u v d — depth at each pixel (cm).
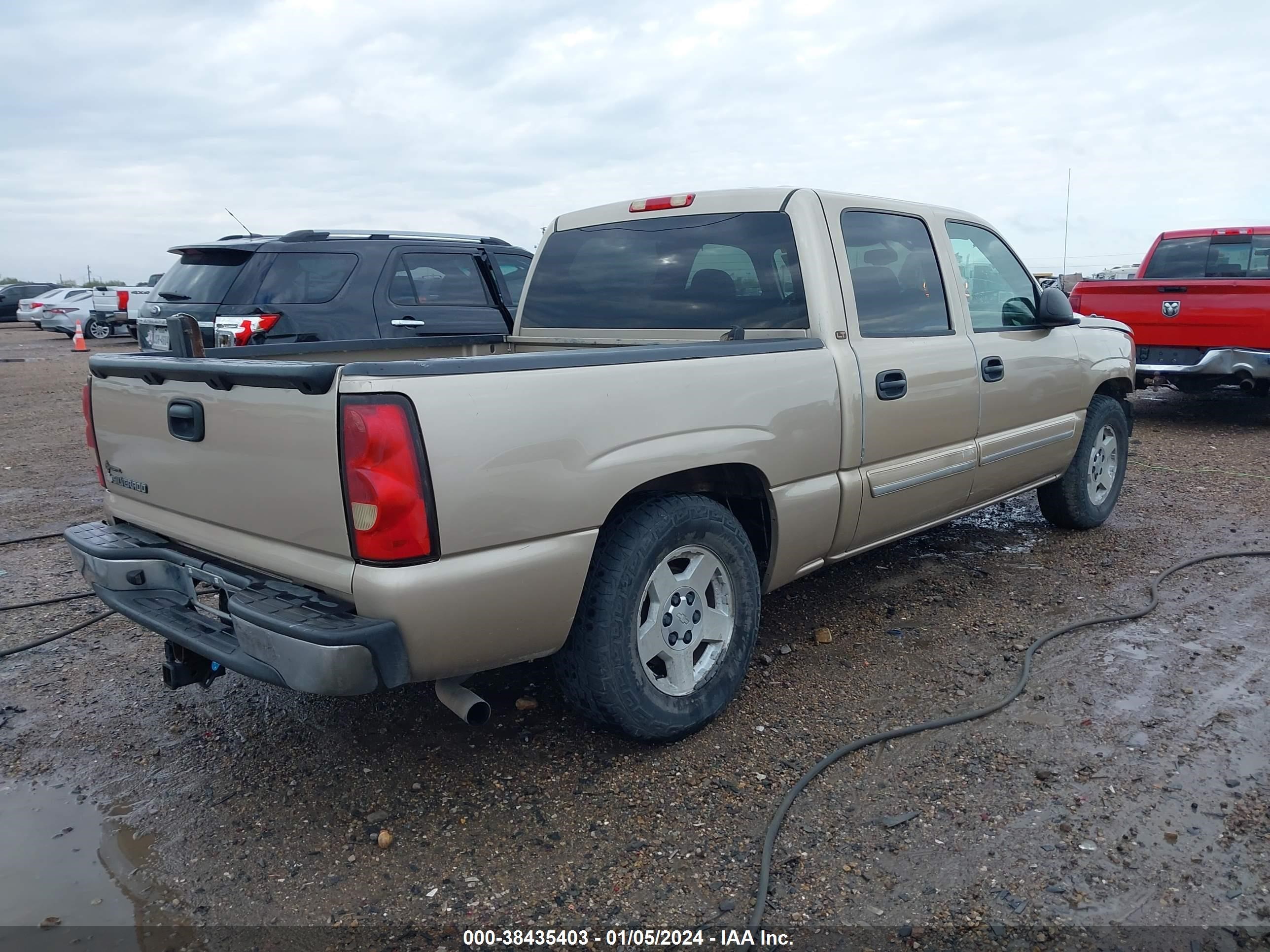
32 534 613
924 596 464
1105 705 346
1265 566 498
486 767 316
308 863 269
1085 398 525
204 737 342
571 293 449
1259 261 938
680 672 321
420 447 243
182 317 317
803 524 354
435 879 260
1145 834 269
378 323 751
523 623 272
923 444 407
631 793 298
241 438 271
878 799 291
